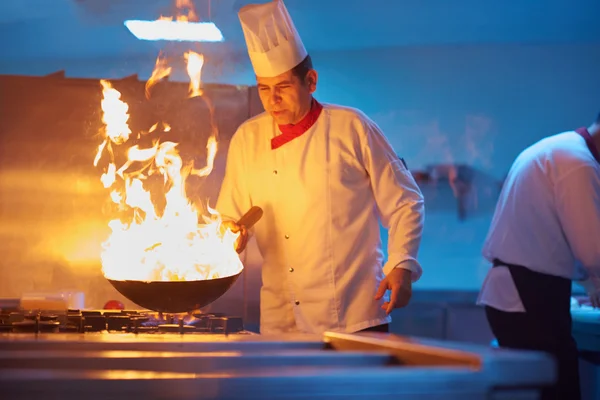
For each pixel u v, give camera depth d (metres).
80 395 0.79
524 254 2.39
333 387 0.82
